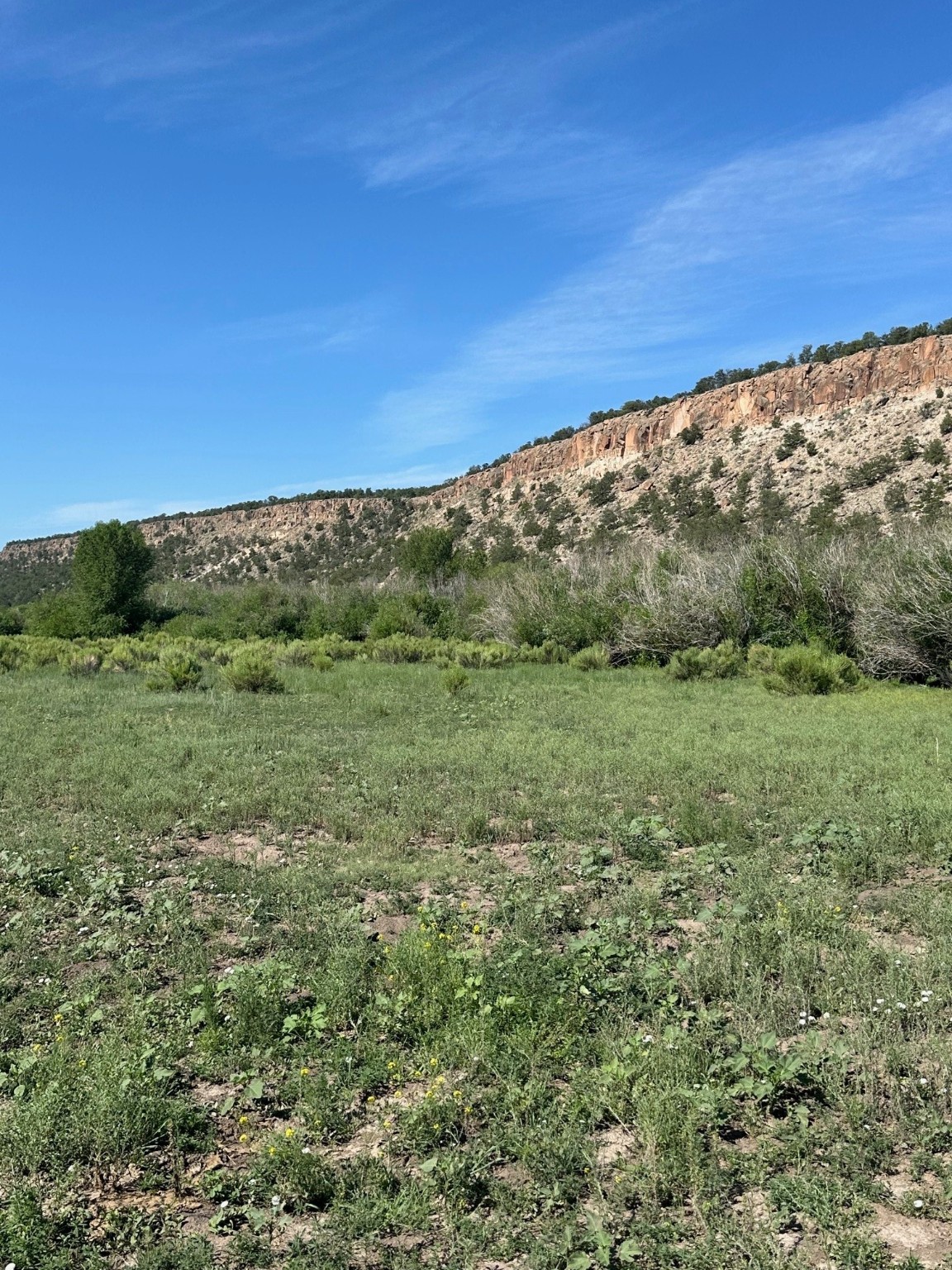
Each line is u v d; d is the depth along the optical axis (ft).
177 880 21.45
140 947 17.28
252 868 22.06
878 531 113.19
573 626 87.15
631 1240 8.89
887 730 39.65
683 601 79.05
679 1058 11.92
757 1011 13.80
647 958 15.75
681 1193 9.87
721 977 14.83
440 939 16.25
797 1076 11.79
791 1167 10.26
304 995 14.93
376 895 20.49
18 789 30.27
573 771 32.12
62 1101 11.10
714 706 50.75
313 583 162.09
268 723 46.34
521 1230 9.33
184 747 37.47
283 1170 10.34
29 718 46.93
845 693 57.62
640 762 33.35
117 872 21.06
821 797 27.45
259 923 18.16
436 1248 9.20
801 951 15.57
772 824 24.72
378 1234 9.38
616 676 71.31
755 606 78.95
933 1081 11.75
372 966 15.89
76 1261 9.16
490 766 33.40
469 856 23.29
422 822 26.04
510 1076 11.98
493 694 58.75
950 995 13.94
